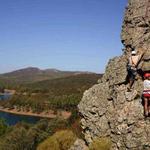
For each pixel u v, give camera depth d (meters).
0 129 121.75
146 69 21.06
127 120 20.36
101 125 22.06
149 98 19.88
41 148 33.34
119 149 20.36
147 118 19.94
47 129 97.88
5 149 95.88
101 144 20.97
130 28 23.17
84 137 23.84
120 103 21.36
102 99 22.73
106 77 23.80
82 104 23.61
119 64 23.02
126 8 24.33
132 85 21.62
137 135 19.77
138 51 21.75
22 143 98.19
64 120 96.12
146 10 22.62
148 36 21.94
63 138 32.66
